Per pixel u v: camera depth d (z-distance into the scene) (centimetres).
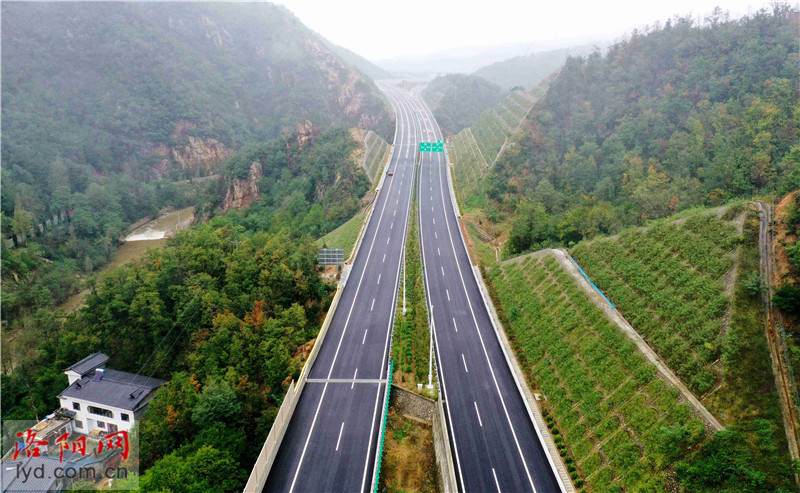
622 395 3806
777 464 2792
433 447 4197
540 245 6925
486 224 9131
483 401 4406
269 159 13662
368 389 4597
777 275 3697
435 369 4838
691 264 4344
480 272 7069
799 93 7744
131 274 6650
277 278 6450
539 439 3947
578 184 9150
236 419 4306
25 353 6219
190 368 5625
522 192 9831
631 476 3250
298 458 3722
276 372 4869
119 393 5209
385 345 5344
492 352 5184
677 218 4997
